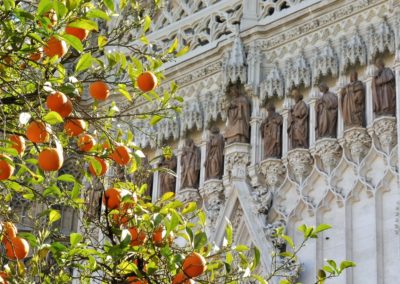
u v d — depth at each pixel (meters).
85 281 11.88
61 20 10.23
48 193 10.83
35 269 10.91
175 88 12.38
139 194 11.64
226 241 11.12
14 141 10.41
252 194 24.22
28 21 11.88
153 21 30.11
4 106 11.96
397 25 22.67
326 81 24.12
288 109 24.70
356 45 23.41
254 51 25.89
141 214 10.89
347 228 21.92
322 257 22.31
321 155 23.09
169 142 27.50
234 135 25.16
